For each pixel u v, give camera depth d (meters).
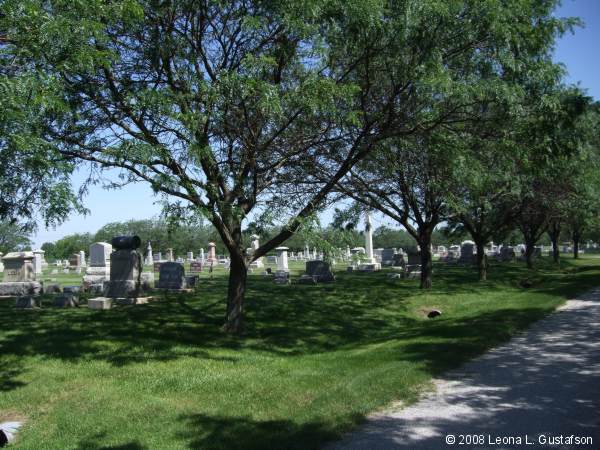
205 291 18.75
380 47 10.02
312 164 12.67
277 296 17.28
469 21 9.44
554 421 5.17
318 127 11.55
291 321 13.58
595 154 20.08
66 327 11.64
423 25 9.34
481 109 11.25
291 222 9.91
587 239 67.44
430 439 4.87
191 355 9.47
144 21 9.62
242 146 10.95
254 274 31.28
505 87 9.48
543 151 11.15
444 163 11.56
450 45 10.07
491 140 11.32
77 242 80.25
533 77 10.19
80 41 7.13
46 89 6.43
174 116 8.59
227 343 10.66
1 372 8.30
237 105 9.86
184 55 9.98
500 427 5.08
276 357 9.80
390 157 12.49
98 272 25.38
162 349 9.78
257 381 7.63
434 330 11.20
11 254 20.69
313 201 10.81
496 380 6.79
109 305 14.77
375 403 5.98
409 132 10.64
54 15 7.17
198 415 6.09
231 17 10.30
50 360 8.91
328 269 22.80
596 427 4.96
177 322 12.42
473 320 11.97
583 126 15.75
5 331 11.27
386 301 17.23
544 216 29.00
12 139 5.91
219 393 7.07
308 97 9.04
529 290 19.44
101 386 7.50
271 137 11.00
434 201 19.20
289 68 10.80
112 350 9.60
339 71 11.12
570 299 15.05
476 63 10.38
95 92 9.59
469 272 29.30
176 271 18.70
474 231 25.11
